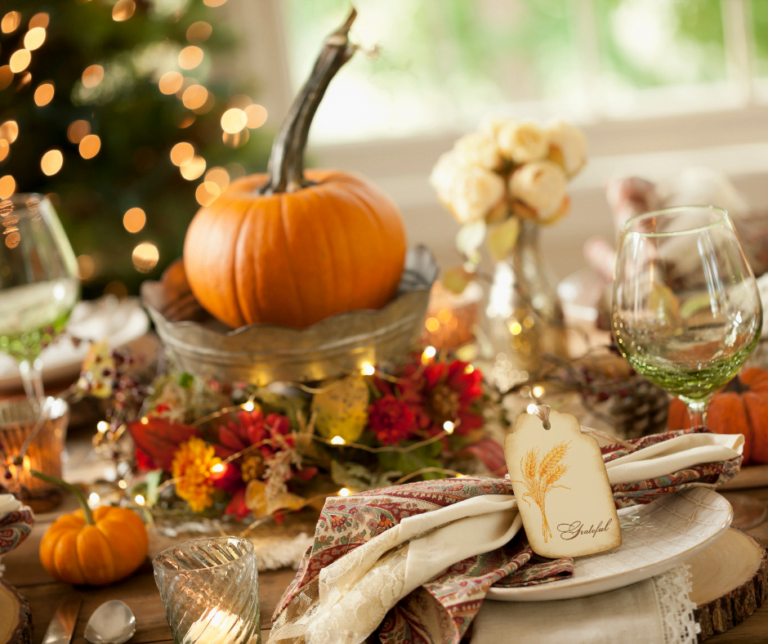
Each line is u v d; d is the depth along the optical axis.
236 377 1.22
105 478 1.36
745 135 2.91
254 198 1.29
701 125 2.92
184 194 2.26
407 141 3.02
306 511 1.24
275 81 2.95
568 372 1.32
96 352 1.36
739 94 2.88
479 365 1.52
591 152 2.98
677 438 1.08
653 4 2.84
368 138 3.03
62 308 1.38
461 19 2.91
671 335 1.12
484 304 2.64
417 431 1.26
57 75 2.08
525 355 1.45
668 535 1.04
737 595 1.03
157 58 2.36
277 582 1.13
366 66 2.95
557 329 1.46
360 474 1.23
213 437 1.27
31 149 2.10
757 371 1.26
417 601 1.03
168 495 1.26
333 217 1.27
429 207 2.84
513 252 1.46
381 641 1.01
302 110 1.28
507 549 1.05
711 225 1.11
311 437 1.24
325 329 1.20
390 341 1.24
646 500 1.06
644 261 1.12
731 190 1.89
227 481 1.23
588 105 2.95
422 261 1.37
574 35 2.90
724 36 2.84
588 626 1.00
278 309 1.28
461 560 1.02
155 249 2.08
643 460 1.07
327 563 1.04
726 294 1.11
